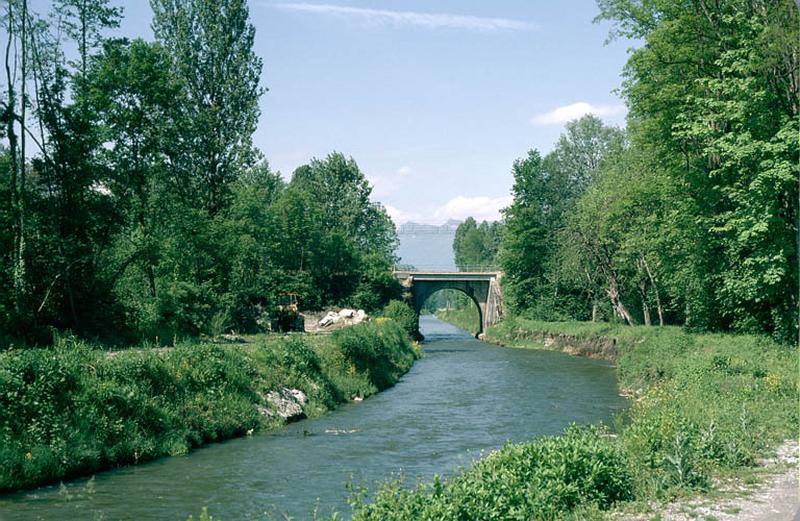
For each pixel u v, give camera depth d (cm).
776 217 2592
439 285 8544
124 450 1708
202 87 4650
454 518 813
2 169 2766
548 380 3672
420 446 1912
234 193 5262
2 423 1532
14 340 2573
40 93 2983
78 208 3078
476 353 5822
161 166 3578
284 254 6738
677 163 3303
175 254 3831
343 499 1340
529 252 7581
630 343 4672
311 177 11069
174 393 2036
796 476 1168
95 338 2962
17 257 2727
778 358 2480
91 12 3189
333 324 6188
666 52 3102
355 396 2992
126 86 3350
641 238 4088
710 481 1137
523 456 1099
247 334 4225
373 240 10531
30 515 1234
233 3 4672
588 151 8581
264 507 1286
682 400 1870
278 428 2245
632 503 1015
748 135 2627
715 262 3197
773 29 2542
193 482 1497
